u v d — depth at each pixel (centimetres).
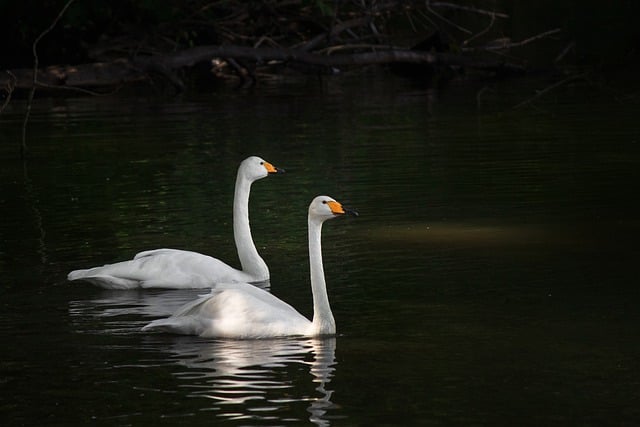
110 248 1512
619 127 2375
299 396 934
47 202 1828
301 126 2541
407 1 3609
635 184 1802
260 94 3167
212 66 3697
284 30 3716
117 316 1207
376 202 1748
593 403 902
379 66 3800
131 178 2006
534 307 1180
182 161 2152
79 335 1130
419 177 1928
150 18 3603
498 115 2614
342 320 1160
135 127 2602
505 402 910
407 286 1283
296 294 1286
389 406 908
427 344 1067
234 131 2497
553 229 1533
